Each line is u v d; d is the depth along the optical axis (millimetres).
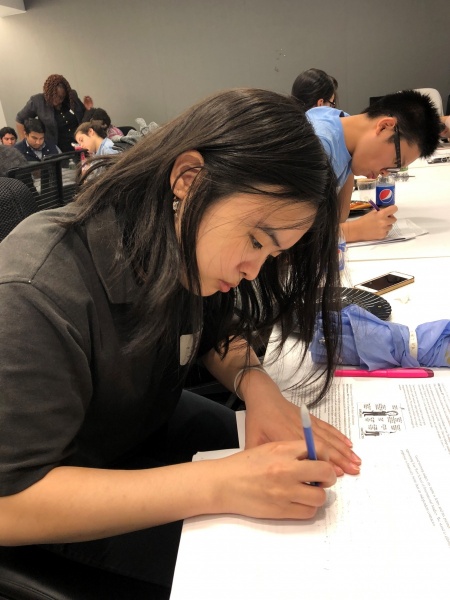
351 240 1638
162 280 611
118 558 718
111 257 641
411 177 2629
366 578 490
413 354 871
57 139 5512
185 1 6109
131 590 648
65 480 578
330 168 637
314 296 823
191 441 977
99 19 6340
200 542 550
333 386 844
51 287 588
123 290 651
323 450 637
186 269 621
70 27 6434
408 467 632
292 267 815
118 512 569
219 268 618
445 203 2047
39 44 6578
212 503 578
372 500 587
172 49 6344
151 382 789
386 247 1544
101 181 667
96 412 743
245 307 894
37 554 666
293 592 484
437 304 1088
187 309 712
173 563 709
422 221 1807
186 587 500
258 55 6211
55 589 623
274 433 720
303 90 2701
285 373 910
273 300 871
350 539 537
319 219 683
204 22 6172
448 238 1580
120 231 646
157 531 760
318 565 511
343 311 903
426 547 517
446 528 537
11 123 7059
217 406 1067
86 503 566
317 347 915
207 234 595
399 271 1311
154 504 572
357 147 1697
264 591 488
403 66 5945
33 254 606
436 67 5875
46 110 5398
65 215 665
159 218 619
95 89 6676
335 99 2824
